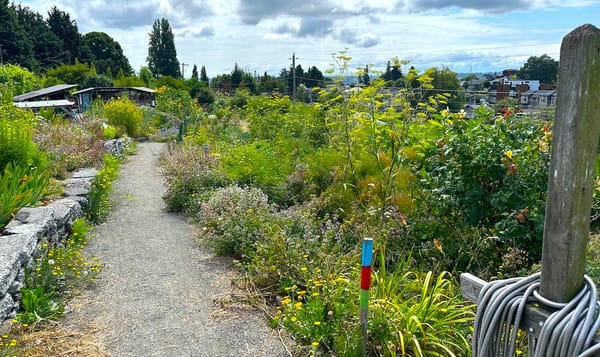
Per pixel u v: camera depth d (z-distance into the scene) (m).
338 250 4.52
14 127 7.41
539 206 4.11
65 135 11.12
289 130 11.32
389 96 6.32
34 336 3.38
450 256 4.44
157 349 3.33
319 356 3.16
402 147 5.47
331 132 9.08
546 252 1.57
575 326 1.45
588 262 3.59
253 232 5.12
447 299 3.53
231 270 4.84
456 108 10.52
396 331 3.10
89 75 43.25
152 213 7.43
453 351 3.07
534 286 1.64
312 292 3.71
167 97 24.56
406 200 4.90
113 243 5.80
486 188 4.39
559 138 1.49
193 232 6.29
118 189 9.23
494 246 4.41
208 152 10.62
